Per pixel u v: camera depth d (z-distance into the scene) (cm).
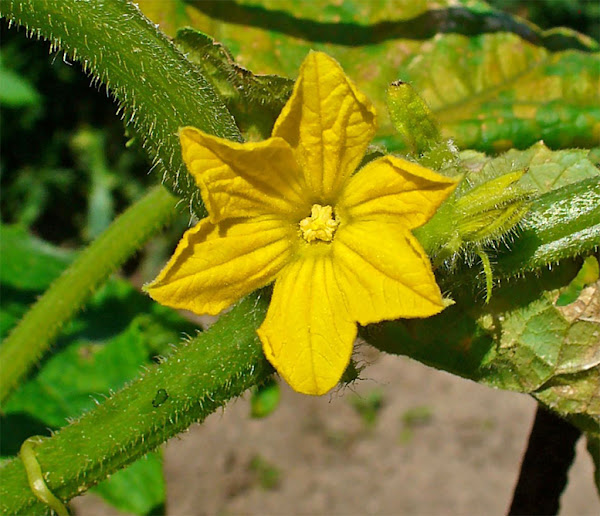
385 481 58
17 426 29
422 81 27
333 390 21
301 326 19
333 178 19
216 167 18
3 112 57
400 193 18
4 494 21
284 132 19
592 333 22
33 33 21
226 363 21
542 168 23
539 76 27
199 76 21
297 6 27
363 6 27
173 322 32
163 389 21
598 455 23
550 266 22
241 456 58
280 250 19
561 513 55
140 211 25
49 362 29
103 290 31
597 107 27
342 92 18
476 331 22
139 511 28
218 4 26
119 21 20
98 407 21
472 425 60
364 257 19
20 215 58
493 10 28
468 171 21
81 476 21
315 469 58
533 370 22
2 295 31
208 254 18
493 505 57
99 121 59
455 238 19
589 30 53
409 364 62
